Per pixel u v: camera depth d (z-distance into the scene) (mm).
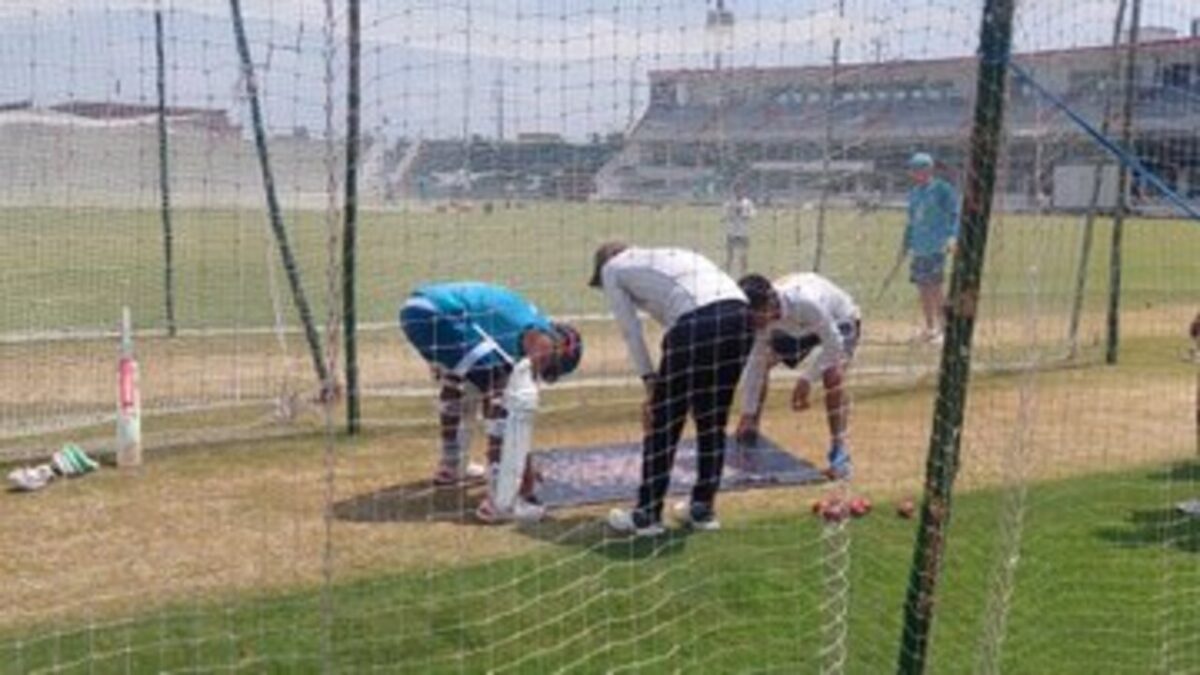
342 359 10461
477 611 5461
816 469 7762
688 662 5055
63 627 5281
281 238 9539
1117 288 12047
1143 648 5277
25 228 16562
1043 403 9930
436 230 15281
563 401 9875
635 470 7773
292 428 8945
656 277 6680
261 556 6207
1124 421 9438
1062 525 6691
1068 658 5156
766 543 6406
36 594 5680
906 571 6031
